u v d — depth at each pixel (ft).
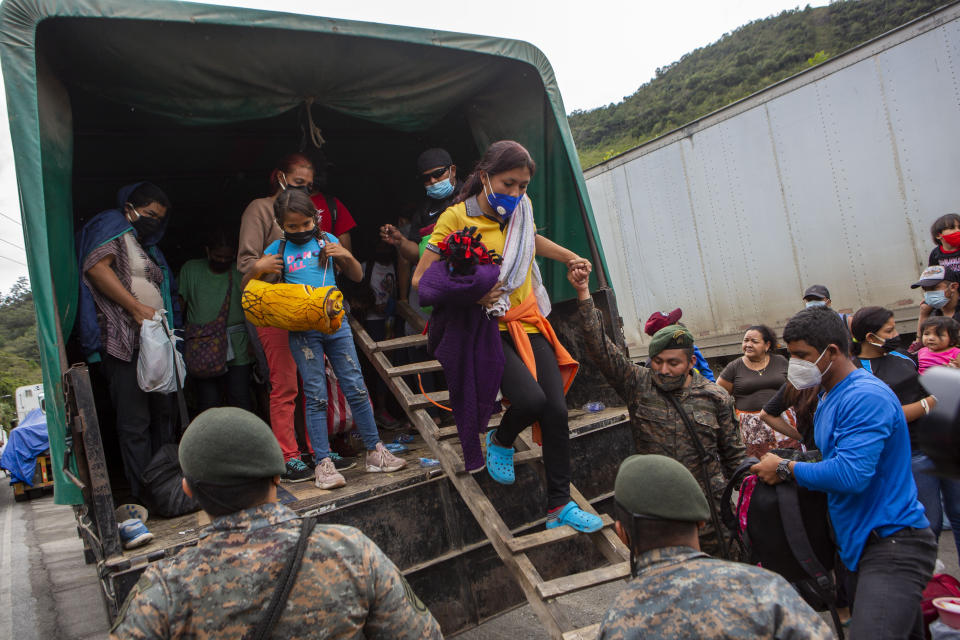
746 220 22.88
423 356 16.03
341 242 14.75
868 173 19.22
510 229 9.30
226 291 13.92
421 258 9.41
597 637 4.65
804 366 7.63
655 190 26.25
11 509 41.96
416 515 10.41
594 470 12.37
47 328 9.09
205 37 11.05
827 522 7.64
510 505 11.32
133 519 9.04
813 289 17.30
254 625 4.24
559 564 11.76
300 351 11.33
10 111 9.09
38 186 9.14
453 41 12.70
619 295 28.86
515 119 14.90
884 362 11.21
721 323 24.47
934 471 4.31
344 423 13.73
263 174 17.85
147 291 11.46
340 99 13.30
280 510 4.76
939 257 16.60
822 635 3.96
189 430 4.78
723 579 4.33
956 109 17.06
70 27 9.88
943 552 12.55
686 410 9.55
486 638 10.67
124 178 16.22
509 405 9.22
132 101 11.64
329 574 4.49
